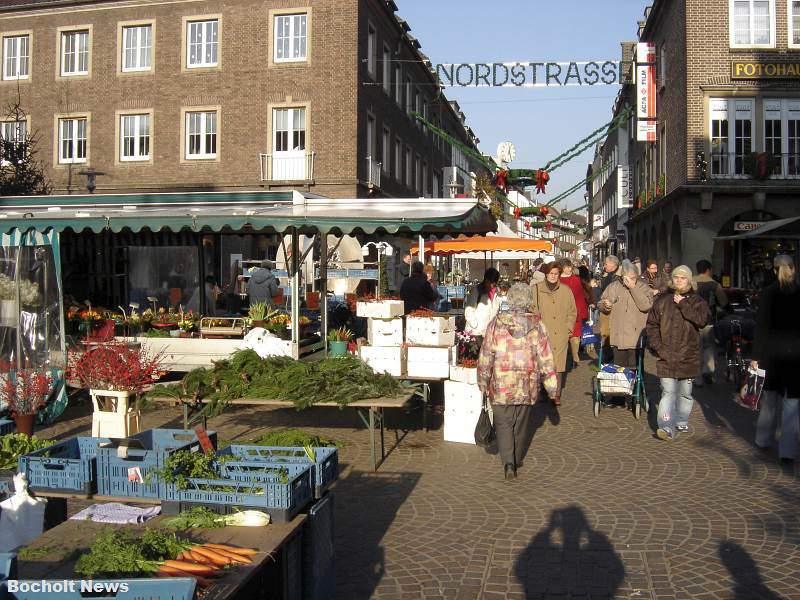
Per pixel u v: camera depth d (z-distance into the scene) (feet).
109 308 47.01
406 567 16.62
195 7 86.89
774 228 48.70
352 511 20.49
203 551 11.12
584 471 24.43
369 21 89.15
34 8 91.61
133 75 89.20
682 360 27.94
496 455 26.66
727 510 20.18
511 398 23.36
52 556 11.25
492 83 59.00
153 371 27.61
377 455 26.66
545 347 23.57
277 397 24.54
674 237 88.33
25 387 28.71
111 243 48.24
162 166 88.58
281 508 12.75
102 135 90.58
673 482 22.98
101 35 90.22
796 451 25.11
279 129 85.66
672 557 16.97
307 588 13.34
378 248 62.08
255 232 46.98
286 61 84.64
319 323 41.70
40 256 32.68
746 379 34.14
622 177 132.57
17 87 89.45
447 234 39.55
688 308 27.76
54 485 14.52
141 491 14.11
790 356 24.49
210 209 32.94
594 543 17.90
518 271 95.35
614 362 33.81
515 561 16.89
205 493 13.28
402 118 107.34
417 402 33.22
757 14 79.05
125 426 26.22
